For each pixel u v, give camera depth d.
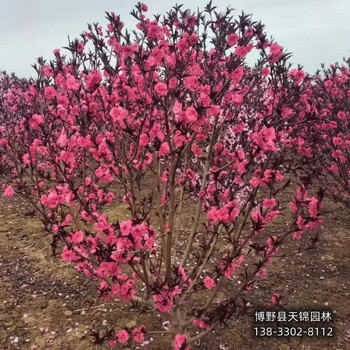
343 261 4.57
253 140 2.63
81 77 3.40
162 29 3.13
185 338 2.83
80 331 3.54
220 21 2.98
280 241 2.69
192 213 5.54
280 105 2.78
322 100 5.27
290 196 6.02
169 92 2.69
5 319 3.68
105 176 3.11
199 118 2.51
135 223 2.45
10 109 6.17
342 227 5.32
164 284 2.66
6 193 3.40
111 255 2.46
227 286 4.10
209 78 2.99
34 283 4.21
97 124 3.28
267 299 3.94
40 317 3.71
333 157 4.85
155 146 2.70
